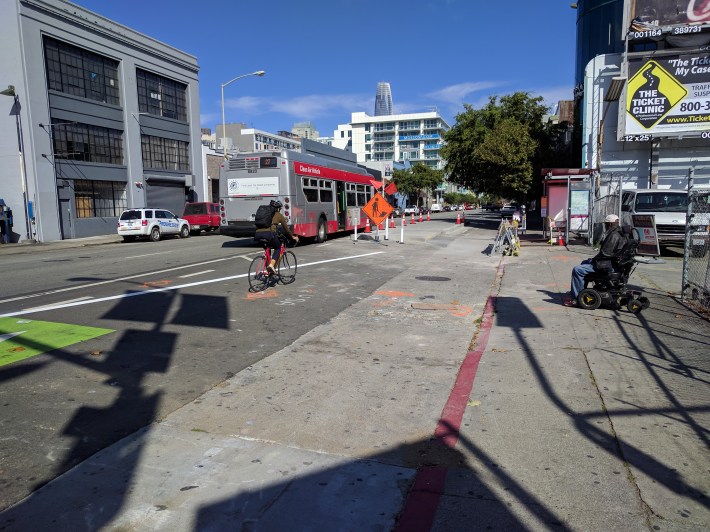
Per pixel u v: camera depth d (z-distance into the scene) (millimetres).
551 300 9172
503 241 16344
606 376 5289
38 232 25906
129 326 7289
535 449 3822
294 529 2920
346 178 22312
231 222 17672
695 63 20531
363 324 7594
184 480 3396
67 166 27453
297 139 116438
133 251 18000
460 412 4480
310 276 11812
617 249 8117
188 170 37344
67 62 27703
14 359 5809
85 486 3326
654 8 20656
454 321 7828
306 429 4156
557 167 31547
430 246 18453
